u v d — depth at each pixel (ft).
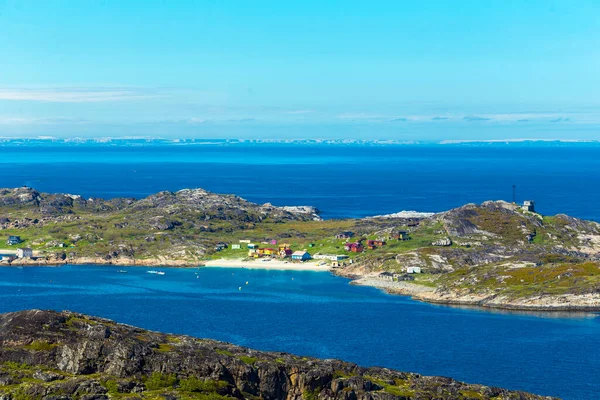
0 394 483.92
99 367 531.50
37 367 528.22
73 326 574.56
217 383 527.81
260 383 546.26
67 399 481.05
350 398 549.13
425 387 586.45
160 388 515.50
